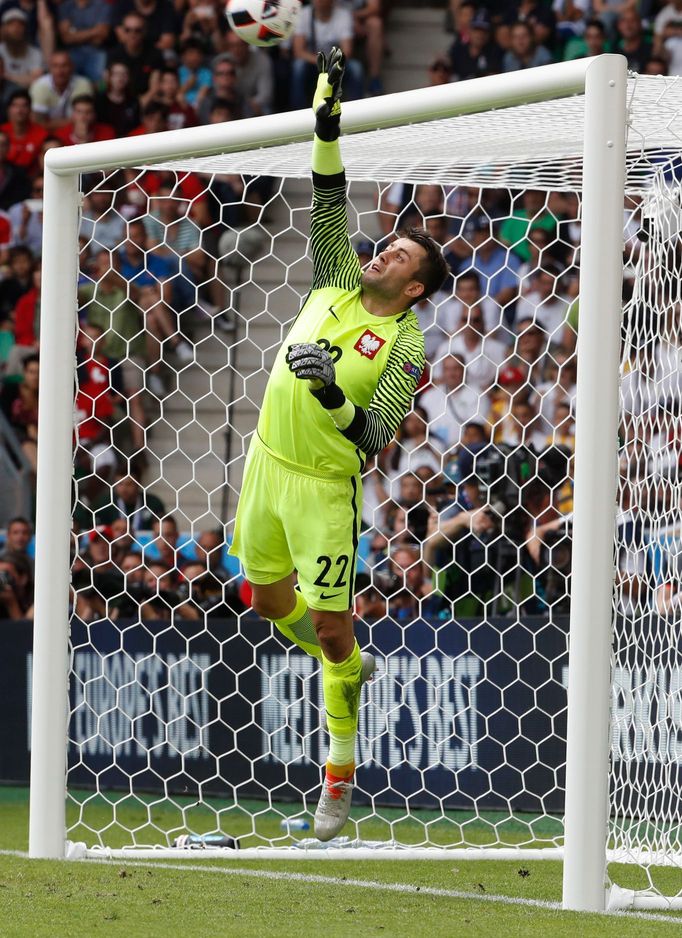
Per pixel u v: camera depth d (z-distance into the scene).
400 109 15.91
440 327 33.47
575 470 13.91
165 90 40.31
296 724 24.58
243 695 24.89
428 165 19.64
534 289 33.53
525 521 27.42
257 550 15.14
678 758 18.83
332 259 15.05
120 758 26.33
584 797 13.58
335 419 13.38
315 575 14.47
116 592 29.45
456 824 22.44
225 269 36.62
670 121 16.69
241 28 15.54
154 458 35.09
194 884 14.73
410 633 23.83
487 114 16.70
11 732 27.47
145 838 21.17
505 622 23.19
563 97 14.94
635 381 23.94
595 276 13.86
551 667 22.81
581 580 13.73
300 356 12.91
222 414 35.66
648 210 19.67
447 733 23.53
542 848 19.70
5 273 37.69
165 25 40.50
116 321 35.34
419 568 27.42
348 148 18.36
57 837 17.48
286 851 18.25
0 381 36.47
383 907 13.48
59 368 18.03
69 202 18.31
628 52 38.12
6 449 35.78
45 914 12.48
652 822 19.61
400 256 14.48
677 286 18.42
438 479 28.52
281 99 40.34
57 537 17.81
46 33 40.97
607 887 14.03
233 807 22.67
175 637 25.81
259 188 37.25
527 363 32.59
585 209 13.97
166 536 29.05
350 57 40.28
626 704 17.42
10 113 40.06
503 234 34.16
